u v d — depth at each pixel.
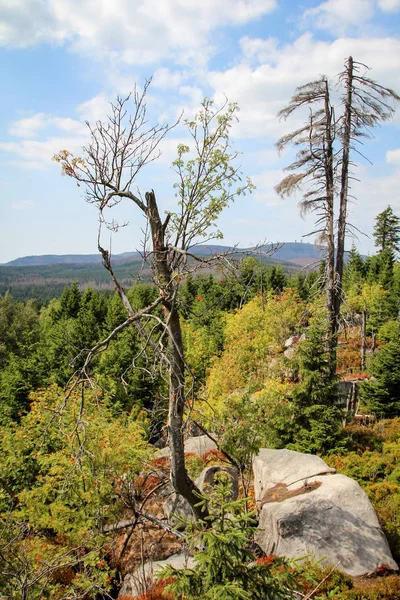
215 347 31.42
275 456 11.23
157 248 7.23
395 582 6.86
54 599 6.85
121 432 10.38
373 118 16.58
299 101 17.36
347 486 8.82
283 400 13.55
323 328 13.86
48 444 12.22
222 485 5.63
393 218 51.97
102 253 7.15
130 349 25.45
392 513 9.28
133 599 7.23
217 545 4.91
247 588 4.91
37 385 23.70
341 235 17.20
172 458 7.36
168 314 7.25
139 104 7.00
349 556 7.62
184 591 4.84
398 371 18.08
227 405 10.58
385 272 45.31
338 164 17.14
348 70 16.70
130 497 9.34
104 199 7.00
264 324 29.39
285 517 8.27
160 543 9.45
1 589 6.28
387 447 13.16
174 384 7.40
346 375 23.64
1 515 8.07
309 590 6.58
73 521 8.91
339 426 13.38
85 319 37.81
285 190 17.44
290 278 49.91
